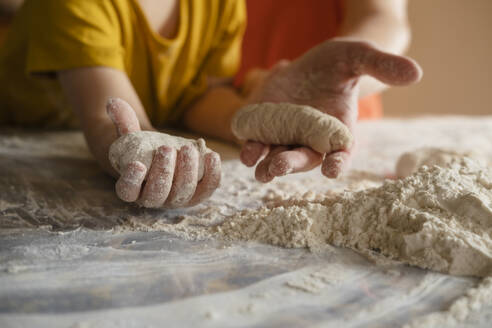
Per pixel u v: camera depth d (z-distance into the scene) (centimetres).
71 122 75
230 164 56
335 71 47
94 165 56
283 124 42
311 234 37
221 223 41
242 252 36
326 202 41
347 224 38
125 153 38
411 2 133
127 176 36
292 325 29
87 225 40
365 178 52
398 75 43
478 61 131
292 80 51
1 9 88
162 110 69
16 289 32
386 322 29
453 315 30
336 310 30
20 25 64
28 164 55
